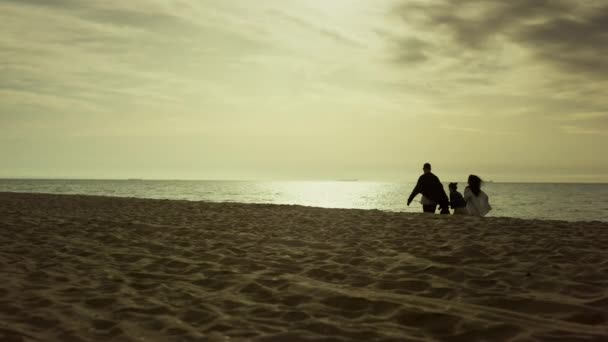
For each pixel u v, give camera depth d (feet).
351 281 15.37
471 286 14.10
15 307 11.85
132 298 13.12
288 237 25.84
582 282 14.03
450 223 30.89
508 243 21.49
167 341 9.68
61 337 9.85
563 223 30.25
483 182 38.96
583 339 9.16
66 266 17.65
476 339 9.48
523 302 12.08
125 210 44.19
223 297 13.28
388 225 30.78
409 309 11.48
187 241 24.09
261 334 10.00
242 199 120.47
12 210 42.34
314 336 9.79
